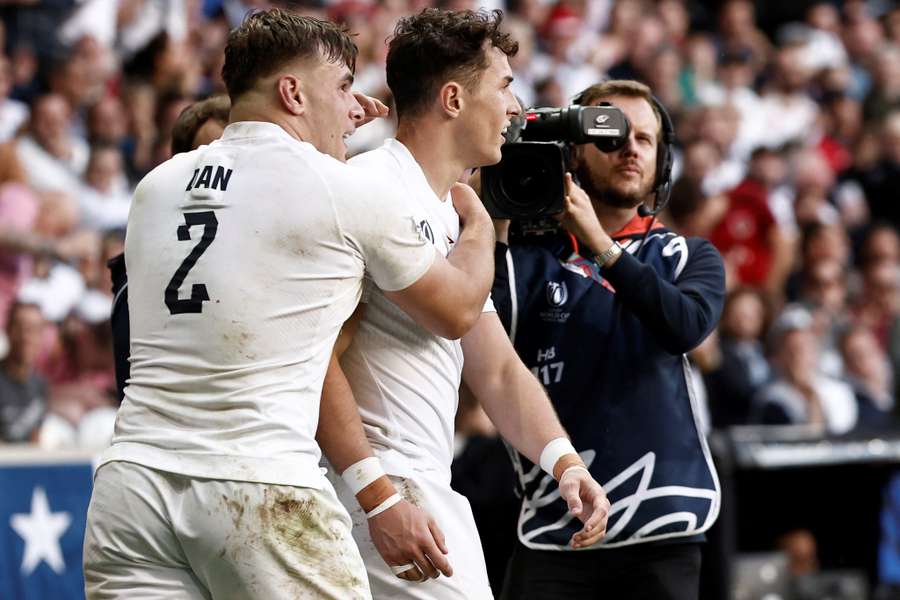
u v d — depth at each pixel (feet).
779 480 58.65
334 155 25.31
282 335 23.31
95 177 67.36
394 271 24.23
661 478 31.32
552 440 27.53
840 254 85.61
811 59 106.93
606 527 29.25
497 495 45.91
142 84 74.08
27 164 65.87
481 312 26.20
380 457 25.94
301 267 23.45
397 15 85.25
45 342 58.03
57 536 45.83
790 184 92.53
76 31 75.31
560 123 30.71
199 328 23.13
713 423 67.62
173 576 23.34
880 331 84.69
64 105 67.56
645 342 31.94
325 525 23.24
